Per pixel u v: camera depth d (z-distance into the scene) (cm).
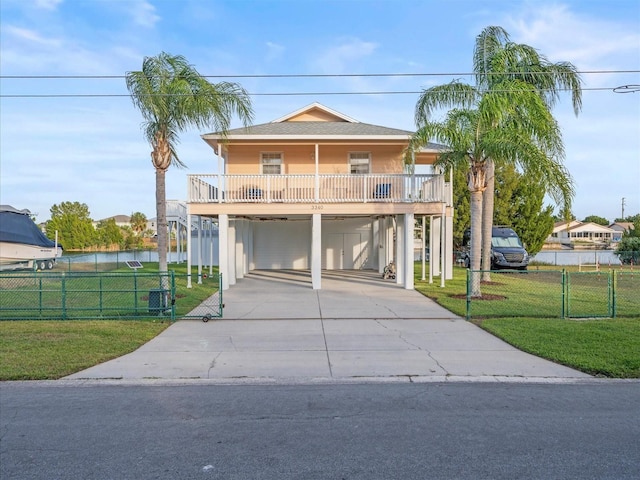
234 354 868
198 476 422
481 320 1156
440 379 726
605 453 464
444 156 1683
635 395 649
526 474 422
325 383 711
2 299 1544
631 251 3344
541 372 757
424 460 450
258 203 1777
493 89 1528
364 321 1162
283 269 2683
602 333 995
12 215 2933
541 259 3881
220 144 1841
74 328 1061
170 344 941
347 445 484
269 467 438
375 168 2242
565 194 1451
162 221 1562
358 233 2662
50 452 473
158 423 549
